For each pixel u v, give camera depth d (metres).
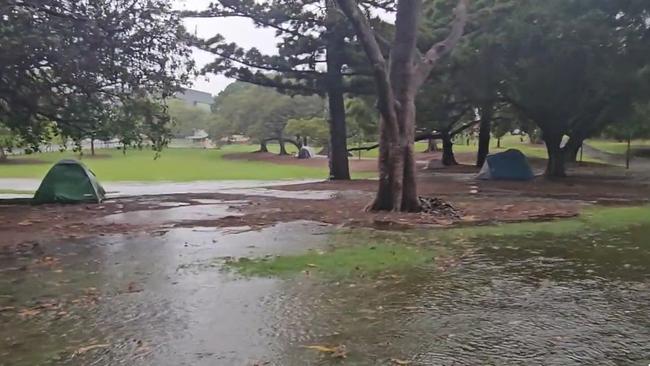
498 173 24.91
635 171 31.59
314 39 24.02
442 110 28.39
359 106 34.19
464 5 14.58
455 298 5.70
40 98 15.73
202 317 5.13
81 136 17.05
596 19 17.38
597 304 5.43
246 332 4.68
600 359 3.98
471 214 12.91
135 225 11.61
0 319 5.14
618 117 24.66
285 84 25.36
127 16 14.62
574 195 18.03
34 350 4.31
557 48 19.83
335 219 12.21
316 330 4.71
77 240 9.80
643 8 15.62
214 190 22.09
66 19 13.73
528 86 21.84
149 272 7.11
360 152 53.09
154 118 17.47
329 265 7.36
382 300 5.64
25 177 33.19
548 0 19.00
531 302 5.52
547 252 8.23
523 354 4.09
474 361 3.96
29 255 8.43
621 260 7.57
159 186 25.58
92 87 14.98
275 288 6.18
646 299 5.60
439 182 23.94
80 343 4.46
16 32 12.81
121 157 53.97
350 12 12.06
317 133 53.09
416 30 13.16
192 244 9.23
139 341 4.49
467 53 21.20
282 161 49.69
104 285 6.43
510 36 20.12
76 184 16.67
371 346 4.30
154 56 15.38
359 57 23.33
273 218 12.55
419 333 4.60
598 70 20.03
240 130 63.72
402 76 13.09
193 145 82.06
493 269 7.08
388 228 10.87
